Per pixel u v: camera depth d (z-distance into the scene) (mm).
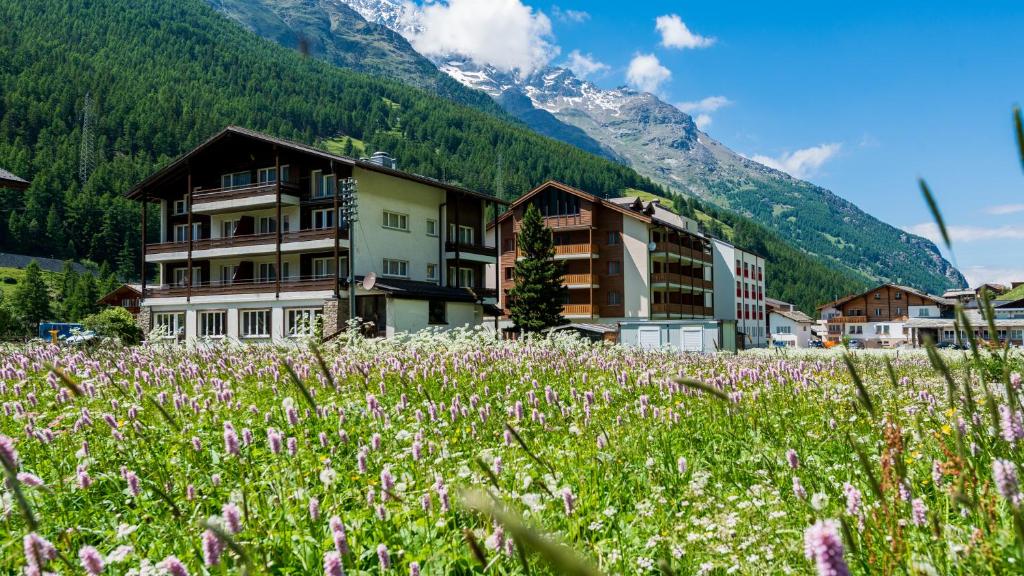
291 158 44906
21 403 8766
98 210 152750
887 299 108062
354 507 5016
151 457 6289
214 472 5801
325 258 43969
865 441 6180
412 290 42125
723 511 4742
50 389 10234
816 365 15531
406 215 46625
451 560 3955
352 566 3875
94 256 150000
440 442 6523
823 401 9000
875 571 3170
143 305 48562
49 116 181375
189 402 8672
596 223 62844
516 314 51688
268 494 5160
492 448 6520
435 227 49125
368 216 43656
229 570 3779
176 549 4195
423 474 5566
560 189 62812
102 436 7137
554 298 52094
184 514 4648
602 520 4637
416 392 9625
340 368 11547
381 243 44469
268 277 46250
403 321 41281
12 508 4516
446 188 48719
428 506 4414
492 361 13734
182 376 12094
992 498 3373
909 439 5527
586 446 6469
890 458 3201
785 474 5516
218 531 2289
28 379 11664
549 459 5836
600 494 5309
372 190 44094
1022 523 2455
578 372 12961
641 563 3893
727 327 34219
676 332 34094
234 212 47188
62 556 3207
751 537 4074
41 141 171375
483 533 3988
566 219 62625
